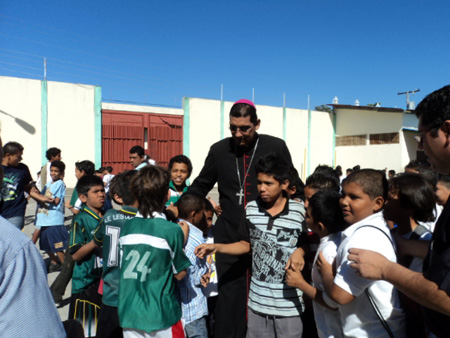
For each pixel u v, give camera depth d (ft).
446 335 4.52
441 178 8.82
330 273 6.25
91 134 58.29
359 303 6.08
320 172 9.02
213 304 10.93
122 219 8.48
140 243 7.39
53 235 16.81
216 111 68.44
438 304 4.22
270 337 8.40
